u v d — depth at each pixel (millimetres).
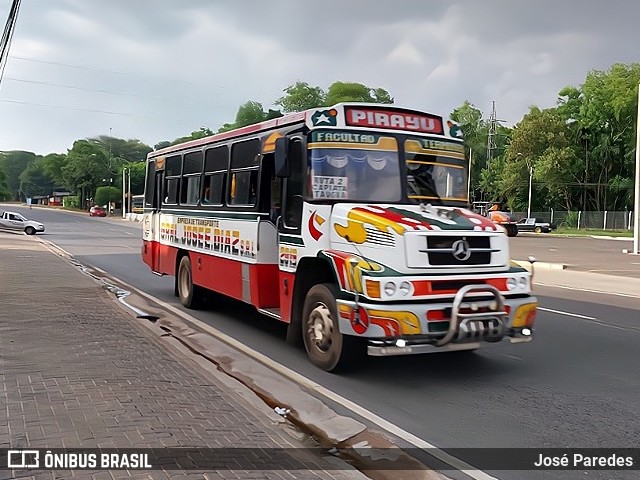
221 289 10805
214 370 7301
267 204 9383
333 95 76250
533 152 74938
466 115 94062
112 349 8078
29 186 183750
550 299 15273
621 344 9859
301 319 8523
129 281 17391
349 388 7234
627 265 25266
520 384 7500
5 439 4840
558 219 72812
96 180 123125
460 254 7117
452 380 7633
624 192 76000
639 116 32156
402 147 8383
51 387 6242
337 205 7785
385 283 6746
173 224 13375
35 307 11281
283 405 6570
